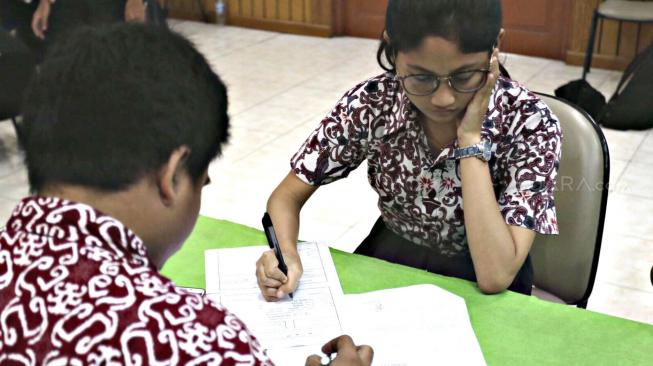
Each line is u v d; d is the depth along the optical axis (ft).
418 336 3.62
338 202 10.24
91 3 10.67
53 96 2.12
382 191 4.82
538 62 16.14
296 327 3.73
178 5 19.61
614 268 8.55
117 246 2.11
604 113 12.34
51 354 1.93
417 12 3.67
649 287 8.21
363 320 3.76
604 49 15.53
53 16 10.60
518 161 4.32
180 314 1.99
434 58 3.74
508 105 4.34
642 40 15.07
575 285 5.06
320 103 14.11
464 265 4.80
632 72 12.21
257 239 4.58
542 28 16.19
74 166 2.11
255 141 12.35
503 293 4.02
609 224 9.50
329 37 18.40
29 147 2.16
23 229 2.11
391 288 4.05
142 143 2.12
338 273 4.22
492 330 3.71
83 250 2.04
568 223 4.94
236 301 3.95
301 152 4.85
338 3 18.22
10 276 2.05
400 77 3.96
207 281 4.13
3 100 8.77
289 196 4.83
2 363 1.97
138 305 1.97
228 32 18.94
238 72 15.89
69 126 2.10
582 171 4.84
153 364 1.92
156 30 2.27
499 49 4.03
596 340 3.61
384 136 4.55
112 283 2.00
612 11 14.01
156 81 2.14
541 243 5.08
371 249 5.09
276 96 14.47
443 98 3.89
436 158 4.43
